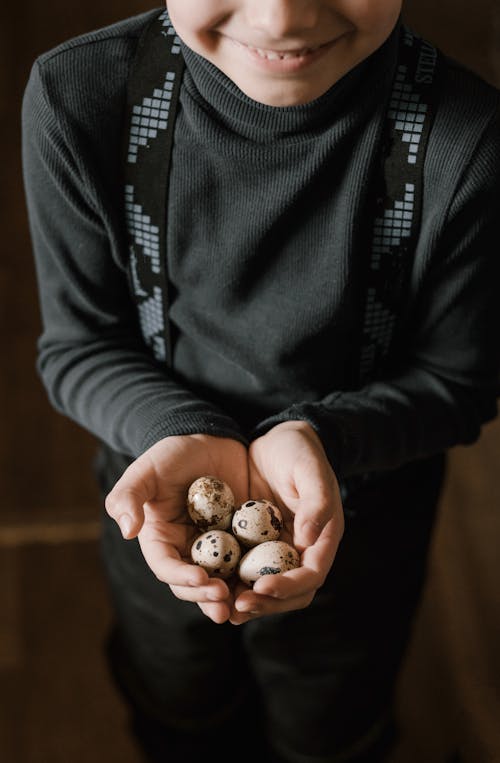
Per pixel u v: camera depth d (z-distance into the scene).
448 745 1.56
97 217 0.93
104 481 1.19
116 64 0.87
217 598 0.75
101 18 2.66
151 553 0.81
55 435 1.94
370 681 1.26
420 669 1.64
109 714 1.62
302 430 0.89
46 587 1.75
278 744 1.38
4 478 1.88
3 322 2.09
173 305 0.98
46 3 2.67
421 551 1.17
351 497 1.05
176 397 0.94
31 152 0.91
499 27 2.60
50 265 0.99
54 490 1.87
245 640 1.22
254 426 1.03
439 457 1.14
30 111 0.89
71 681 1.65
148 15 0.90
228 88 0.81
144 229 0.92
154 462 0.85
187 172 0.88
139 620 1.22
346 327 0.95
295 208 0.87
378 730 1.36
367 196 0.87
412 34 0.87
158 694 1.34
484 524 1.78
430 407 0.98
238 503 0.91
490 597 1.70
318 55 0.75
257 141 0.84
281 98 0.78
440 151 0.84
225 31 0.75
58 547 1.79
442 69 0.85
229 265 0.91
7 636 1.70
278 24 0.70
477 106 0.84
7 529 1.81
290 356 0.96
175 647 1.22
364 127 0.84
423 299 0.95
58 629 1.71
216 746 1.43
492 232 0.88
